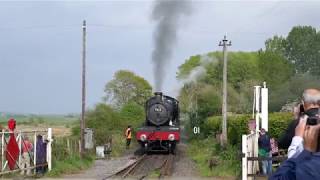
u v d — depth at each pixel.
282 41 83.81
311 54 81.12
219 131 36.16
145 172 23.02
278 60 70.12
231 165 21.52
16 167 19.75
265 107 20.03
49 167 21.64
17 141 19.86
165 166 25.19
